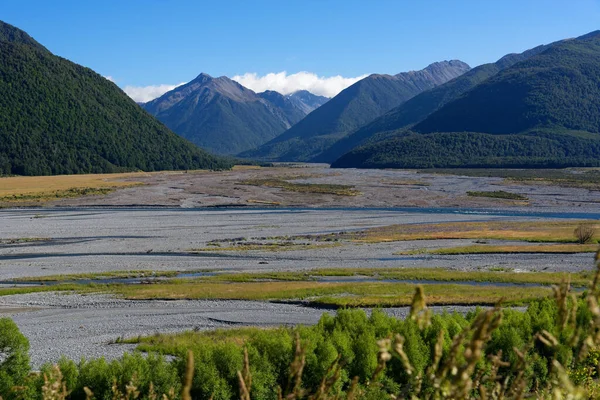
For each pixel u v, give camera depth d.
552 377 3.87
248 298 42.59
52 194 126.38
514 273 51.34
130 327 35.16
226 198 122.50
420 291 3.28
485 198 121.06
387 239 72.88
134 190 136.38
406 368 3.60
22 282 49.78
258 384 18.22
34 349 30.39
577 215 97.06
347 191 133.88
